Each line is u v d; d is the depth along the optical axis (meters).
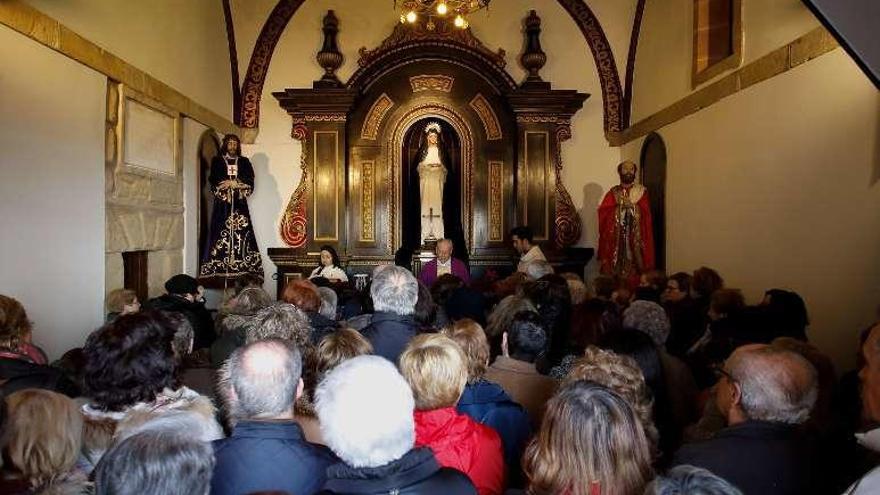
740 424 2.20
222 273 8.80
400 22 9.89
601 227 9.08
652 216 8.91
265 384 2.11
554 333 4.12
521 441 2.79
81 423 2.06
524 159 9.95
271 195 10.23
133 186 6.69
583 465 1.84
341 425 1.79
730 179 6.66
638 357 3.20
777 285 5.74
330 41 9.89
